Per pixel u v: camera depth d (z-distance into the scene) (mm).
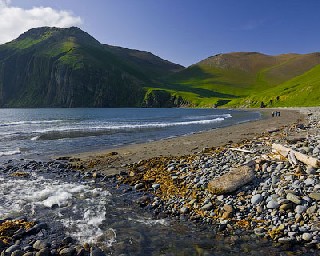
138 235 11633
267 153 19250
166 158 23750
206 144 31078
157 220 13023
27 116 121938
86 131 51656
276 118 73125
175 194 15641
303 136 28766
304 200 12297
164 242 11086
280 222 11648
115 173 20734
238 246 10680
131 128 56594
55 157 27719
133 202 15164
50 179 19703
